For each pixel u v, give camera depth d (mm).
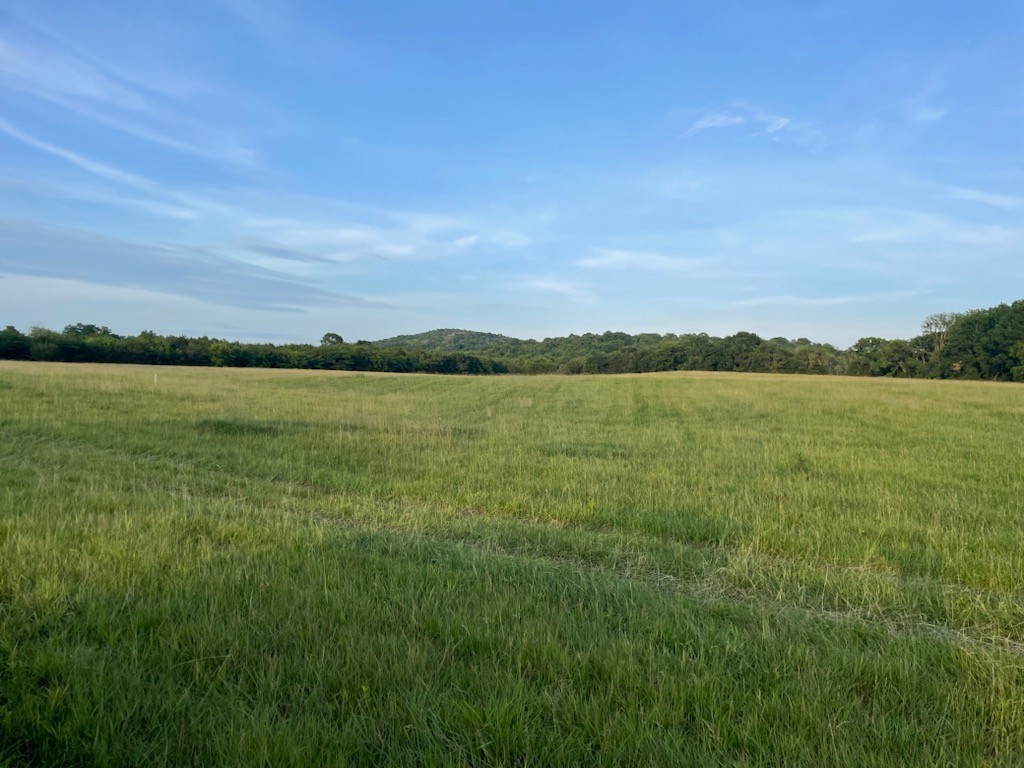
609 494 8727
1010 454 13453
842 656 3611
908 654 3654
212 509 6969
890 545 6316
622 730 2777
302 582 4543
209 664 3311
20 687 2980
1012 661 3594
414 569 4930
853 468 11422
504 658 3463
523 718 2818
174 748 2617
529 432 17328
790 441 15859
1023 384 52344
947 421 21984
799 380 59156
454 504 8156
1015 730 2945
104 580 4383
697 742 2742
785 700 3104
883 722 2875
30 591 4117
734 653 3615
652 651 3529
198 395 24797
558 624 3900
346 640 3555
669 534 6910
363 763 2566
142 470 9609
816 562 5949
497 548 6188
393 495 8703
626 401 32031
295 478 9766
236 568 4738
